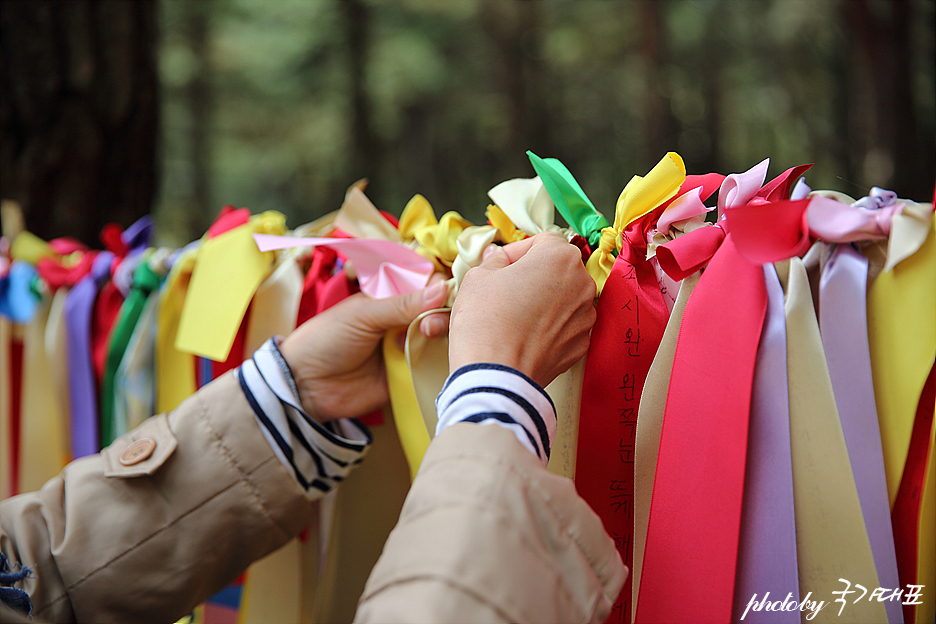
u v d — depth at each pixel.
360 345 0.70
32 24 1.44
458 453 0.48
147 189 1.59
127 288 0.94
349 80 10.12
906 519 0.56
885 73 5.62
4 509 0.71
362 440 0.74
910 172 5.49
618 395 0.61
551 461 0.63
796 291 0.56
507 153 10.10
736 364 0.55
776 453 0.54
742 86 10.66
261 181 10.84
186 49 10.12
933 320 0.54
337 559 0.78
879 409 0.56
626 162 10.73
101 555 0.68
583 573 0.47
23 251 1.02
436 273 0.71
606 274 0.64
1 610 0.42
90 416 0.95
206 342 0.77
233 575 0.73
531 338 0.55
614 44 10.78
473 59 10.59
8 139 1.43
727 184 0.60
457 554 0.44
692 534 0.53
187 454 0.71
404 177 10.98
